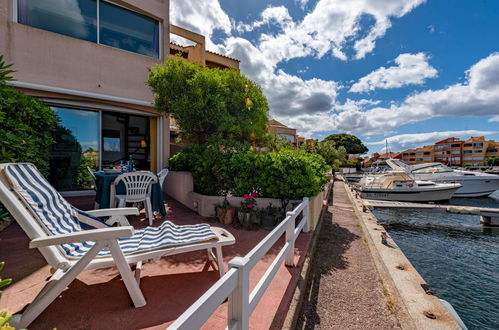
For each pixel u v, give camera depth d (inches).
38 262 105.0
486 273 226.7
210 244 90.0
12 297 78.8
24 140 146.5
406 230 385.7
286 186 179.2
